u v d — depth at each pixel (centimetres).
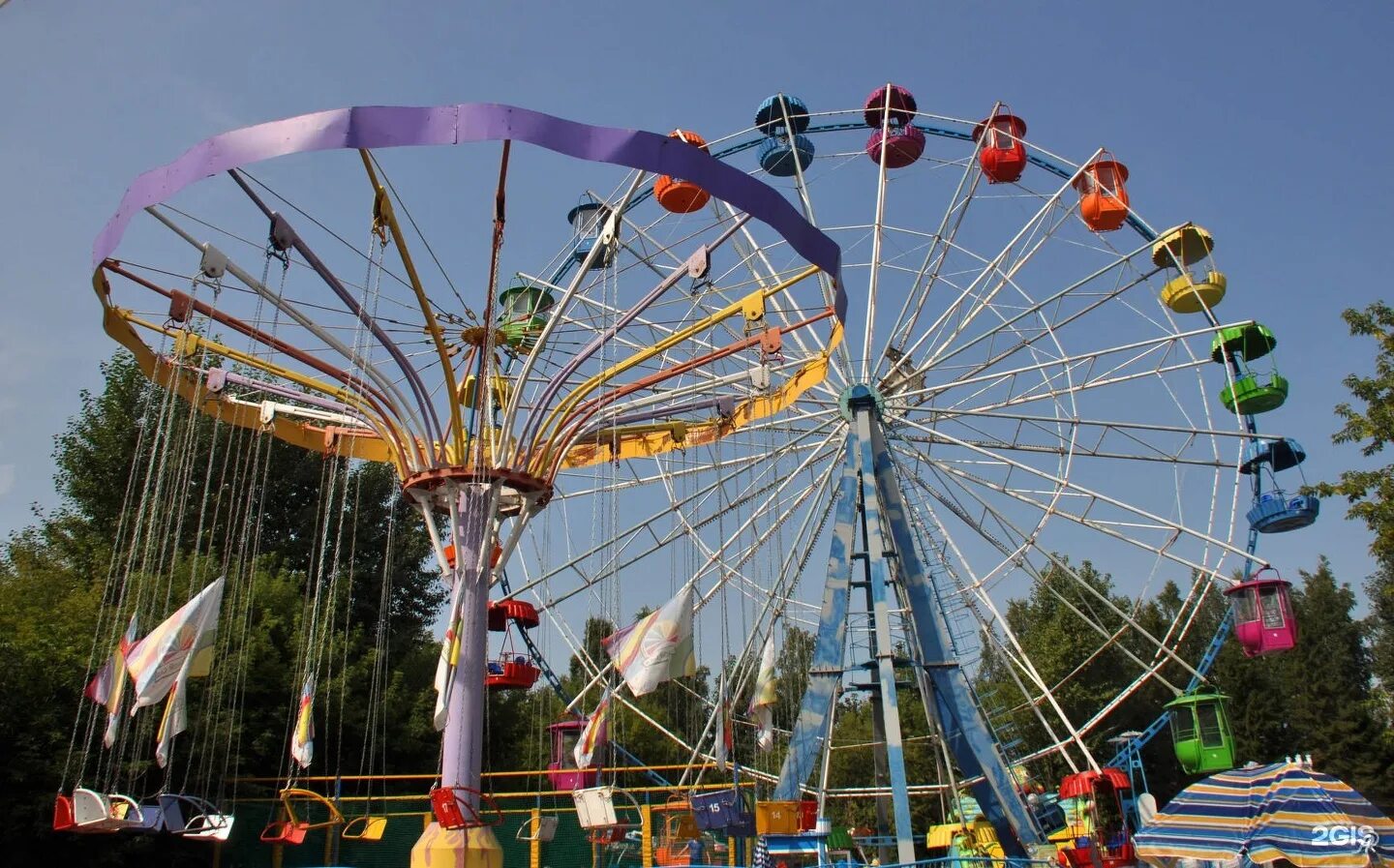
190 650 1642
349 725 3509
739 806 1956
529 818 2727
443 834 1644
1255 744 5812
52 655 2559
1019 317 3297
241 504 4050
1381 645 6769
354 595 4422
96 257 1688
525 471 1867
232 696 2877
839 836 2847
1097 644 5841
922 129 3528
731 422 2505
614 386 2069
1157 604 6562
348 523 4462
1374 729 5791
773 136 3553
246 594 3322
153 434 3822
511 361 2473
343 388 1959
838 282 1830
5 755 2414
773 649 2170
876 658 2667
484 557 1798
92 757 2586
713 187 1584
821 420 3291
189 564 3381
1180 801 1534
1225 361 3212
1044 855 2462
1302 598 7306
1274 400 3100
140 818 1653
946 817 4000
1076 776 3097
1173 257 3209
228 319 1833
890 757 2428
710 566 3170
